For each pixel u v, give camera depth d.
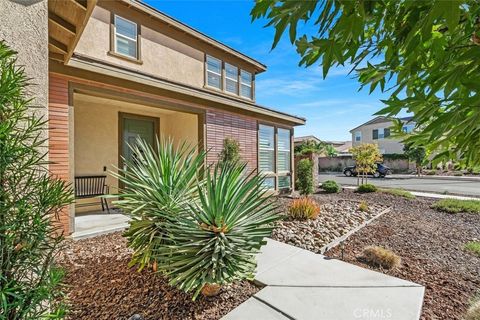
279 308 2.22
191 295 2.42
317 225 4.88
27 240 1.09
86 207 6.18
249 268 2.53
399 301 2.33
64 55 4.05
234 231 2.38
